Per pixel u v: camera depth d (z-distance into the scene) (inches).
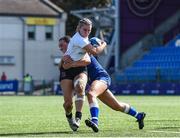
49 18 5565.9
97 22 4650.6
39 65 5536.4
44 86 4443.9
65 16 5639.8
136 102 2573.8
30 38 5502.0
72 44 1048.2
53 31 5595.5
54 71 5580.7
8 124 1285.7
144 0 4308.6
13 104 2397.9
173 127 1173.1
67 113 1085.1
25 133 1044.5
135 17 4313.5
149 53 4315.9
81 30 1042.1
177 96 3459.6
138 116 1106.7
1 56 5369.1
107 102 1082.1
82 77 1051.9
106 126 1210.0
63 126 1226.0
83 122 1311.5
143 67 4242.1
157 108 2034.9
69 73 1063.0
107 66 4451.3
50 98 3233.3
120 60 4311.0
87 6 6520.7
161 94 3789.4
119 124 1270.9
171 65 4168.3
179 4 4347.9
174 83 3742.6
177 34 4335.6
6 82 4325.8
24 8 5516.7
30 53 5497.1
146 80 4114.2
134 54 4328.3
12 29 5423.2
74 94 1152.8
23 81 4448.8
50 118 1501.0
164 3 4330.7
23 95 4033.0
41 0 5703.7
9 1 5516.7
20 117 1540.4
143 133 1005.8
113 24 4638.3
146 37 4335.6
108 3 6545.3
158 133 1003.9
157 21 4333.2
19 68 5447.8
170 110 1898.4
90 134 993.5
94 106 1021.2
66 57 1051.9
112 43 4443.9
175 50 4242.1
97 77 1055.0
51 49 5580.7
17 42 5442.9
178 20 4362.7
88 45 1034.7
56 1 6501.0
